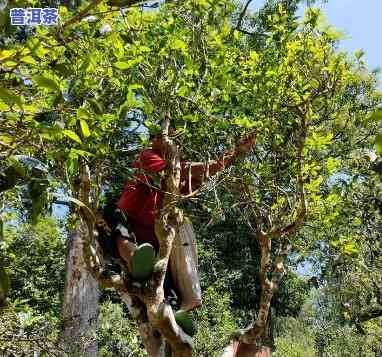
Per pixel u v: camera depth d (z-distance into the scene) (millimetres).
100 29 3656
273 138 5207
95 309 10203
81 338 9664
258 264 17500
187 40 4484
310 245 6434
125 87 3939
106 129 3875
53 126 2619
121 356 12125
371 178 7020
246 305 17953
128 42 4145
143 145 4039
